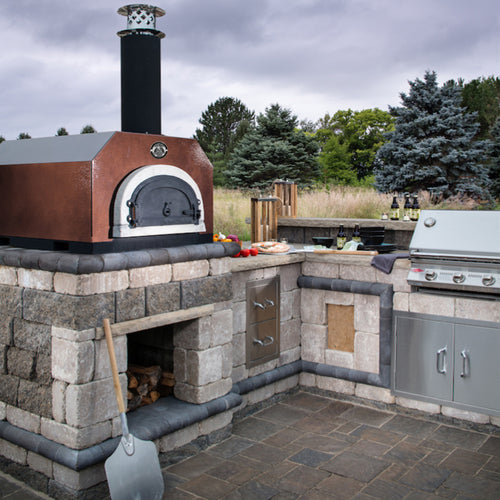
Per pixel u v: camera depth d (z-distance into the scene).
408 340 4.65
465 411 4.45
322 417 4.68
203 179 4.05
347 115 43.38
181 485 3.56
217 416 4.17
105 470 3.18
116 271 3.36
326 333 5.20
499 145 21.36
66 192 3.42
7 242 3.99
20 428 3.57
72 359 3.21
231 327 4.27
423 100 20.86
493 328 4.26
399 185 20.52
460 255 4.33
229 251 4.15
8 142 4.17
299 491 3.49
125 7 3.91
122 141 3.47
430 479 3.64
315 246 5.63
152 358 4.42
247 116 46.06
